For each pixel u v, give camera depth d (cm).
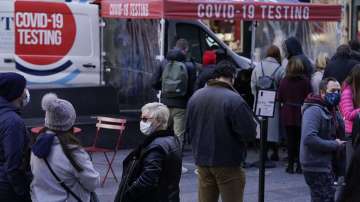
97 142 2248
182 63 2034
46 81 2514
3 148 1014
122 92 2922
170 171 1051
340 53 1961
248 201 1695
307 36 2777
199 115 1291
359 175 927
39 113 2322
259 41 2989
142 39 2895
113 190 1781
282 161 2191
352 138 1212
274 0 2370
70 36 2547
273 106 1395
